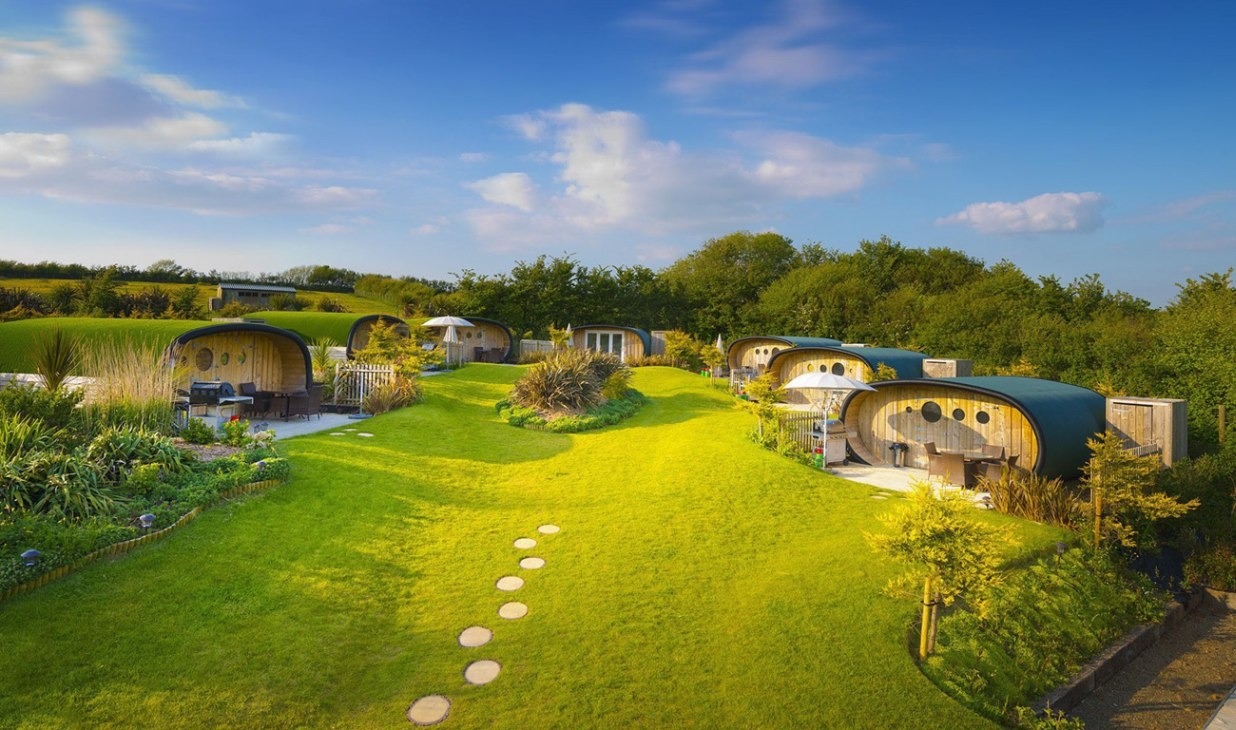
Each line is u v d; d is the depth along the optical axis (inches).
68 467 320.5
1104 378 843.4
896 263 1962.4
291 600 276.4
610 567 335.9
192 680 219.5
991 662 268.2
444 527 382.6
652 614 285.6
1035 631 299.7
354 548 334.0
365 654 250.5
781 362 1030.4
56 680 209.9
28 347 617.6
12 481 297.6
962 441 564.4
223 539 315.3
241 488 371.2
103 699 205.5
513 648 256.8
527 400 800.9
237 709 209.3
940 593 262.8
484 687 231.3
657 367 1316.4
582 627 273.7
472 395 914.7
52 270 2235.5
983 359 1150.3
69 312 1587.1
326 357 882.1
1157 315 1119.6
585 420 729.6
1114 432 534.0
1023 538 382.9
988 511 447.5
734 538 381.1
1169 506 363.6
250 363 710.5
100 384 465.1
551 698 225.5
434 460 524.4
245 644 242.5
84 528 283.6
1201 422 698.2
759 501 451.2
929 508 259.4
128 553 286.2
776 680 238.1
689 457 565.0
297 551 319.3
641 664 246.7
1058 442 485.1
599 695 227.5
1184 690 292.2
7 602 240.4
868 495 482.6
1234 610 368.5
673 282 2097.7
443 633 267.4
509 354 1579.7
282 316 1127.0
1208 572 387.5
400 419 669.3
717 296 1891.0
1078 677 283.3
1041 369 1015.0
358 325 1098.1
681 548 363.9
